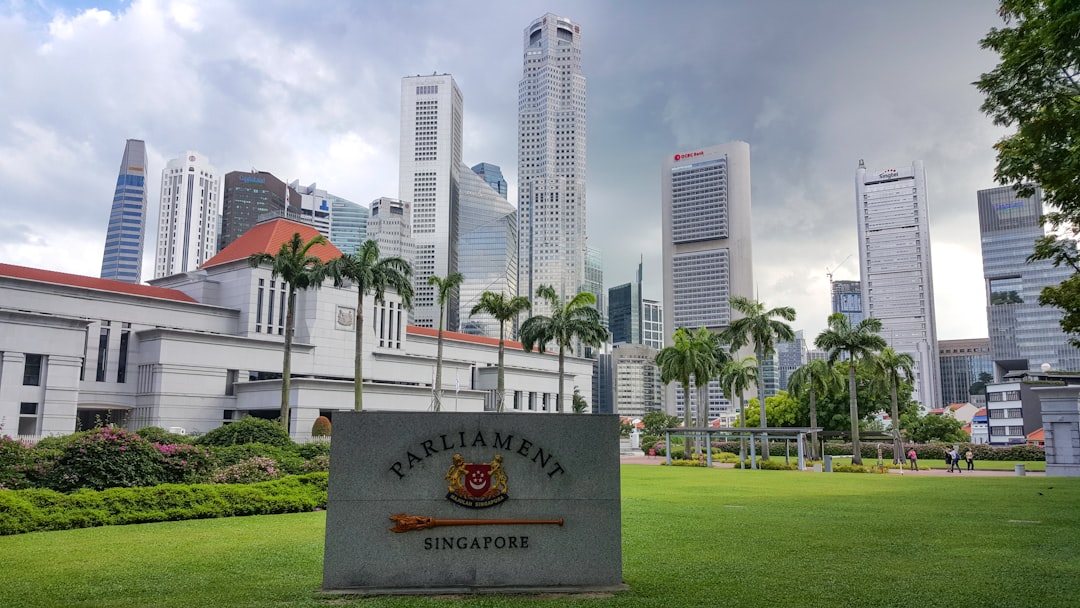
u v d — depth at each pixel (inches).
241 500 732.7
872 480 1440.7
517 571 383.9
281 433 1437.0
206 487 733.9
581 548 388.8
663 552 506.9
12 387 2122.3
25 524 589.3
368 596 366.0
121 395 2578.7
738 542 555.8
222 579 407.8
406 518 381.7
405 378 3297.2
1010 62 681.6
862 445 3166.8
